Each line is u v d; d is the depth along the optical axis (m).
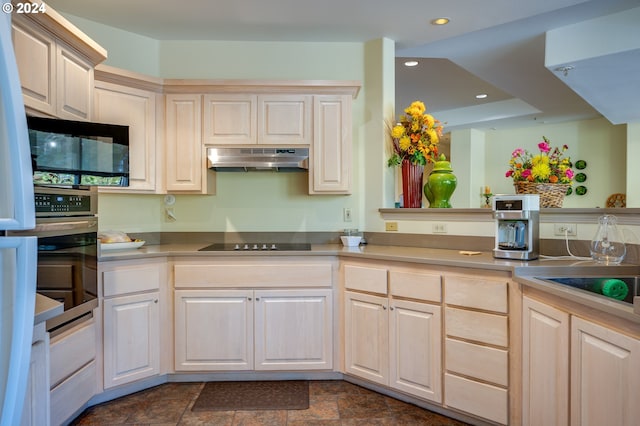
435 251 2.64
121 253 2.53
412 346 2.33
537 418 1.76
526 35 3.36
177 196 3.25
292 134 2.97
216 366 2.66
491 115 6.59
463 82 5.29
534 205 2.16
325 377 2.74
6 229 0.59
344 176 2.98
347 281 2.64
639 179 5.80
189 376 2.72
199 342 2.65
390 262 2.43
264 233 3.27
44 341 1.08
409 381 2.35
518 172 2.50
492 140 7.47
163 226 3.25
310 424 2.19
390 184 3.23
